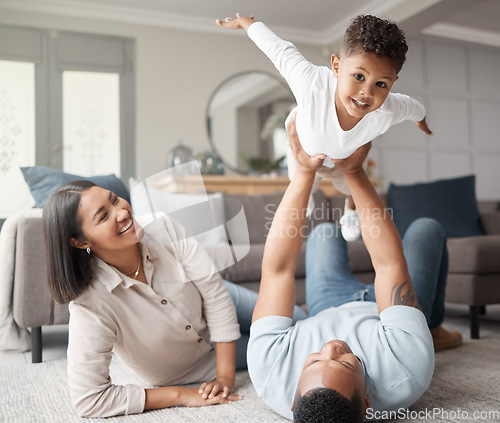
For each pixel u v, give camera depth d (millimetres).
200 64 5375
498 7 5410
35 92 4879
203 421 1229
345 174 1321
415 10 4555
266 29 1378
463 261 2504
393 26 1021
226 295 1527
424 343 1172
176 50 5289
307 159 1271
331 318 1275
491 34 6164
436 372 1681
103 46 5078
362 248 3014
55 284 1275
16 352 2301
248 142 5504
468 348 2107
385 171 5773
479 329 2648
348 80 1041
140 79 5156
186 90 5316
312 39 5711
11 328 2236
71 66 4973
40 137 4895
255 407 1336
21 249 2092
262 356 1229
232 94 5480
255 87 5570
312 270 1806
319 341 1195
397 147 5848
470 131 6246
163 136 5219
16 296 2084
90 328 1300
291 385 1180
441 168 6078
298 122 1241
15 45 4793
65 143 4973
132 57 5184
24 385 1680
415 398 1190
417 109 1295
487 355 1952
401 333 1170
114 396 1301
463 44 6211
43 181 2627
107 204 1277
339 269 1773
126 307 1359
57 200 1260
